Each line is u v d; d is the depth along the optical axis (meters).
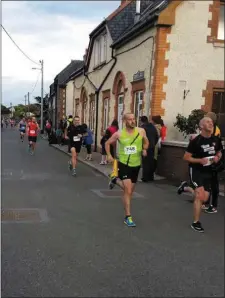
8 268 3.98
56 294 3.44
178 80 12.11
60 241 4.93
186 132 11.88
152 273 3.97
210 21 12.12
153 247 4.79
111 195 8.26
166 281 3.78
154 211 6.74
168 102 12.12
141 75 13.23
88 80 23.22
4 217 6.07
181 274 3.96
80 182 10.02
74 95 29.41
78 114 27.19
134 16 17.61
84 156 17.22
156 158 10.27
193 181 5.65
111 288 3.60
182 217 6.34
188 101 12.22
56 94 40.44
